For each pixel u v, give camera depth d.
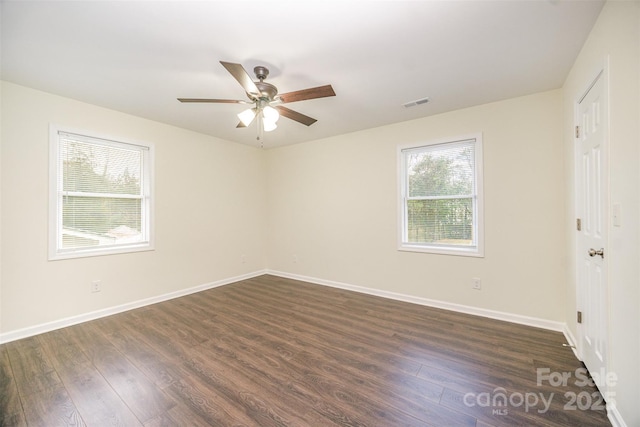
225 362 2.14
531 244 2.79
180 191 3.81
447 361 2.14
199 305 3.43
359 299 3.64
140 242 3.46
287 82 2.50
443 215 3.35
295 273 4.73
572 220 2.33
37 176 2.66
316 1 1.54
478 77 2.44
